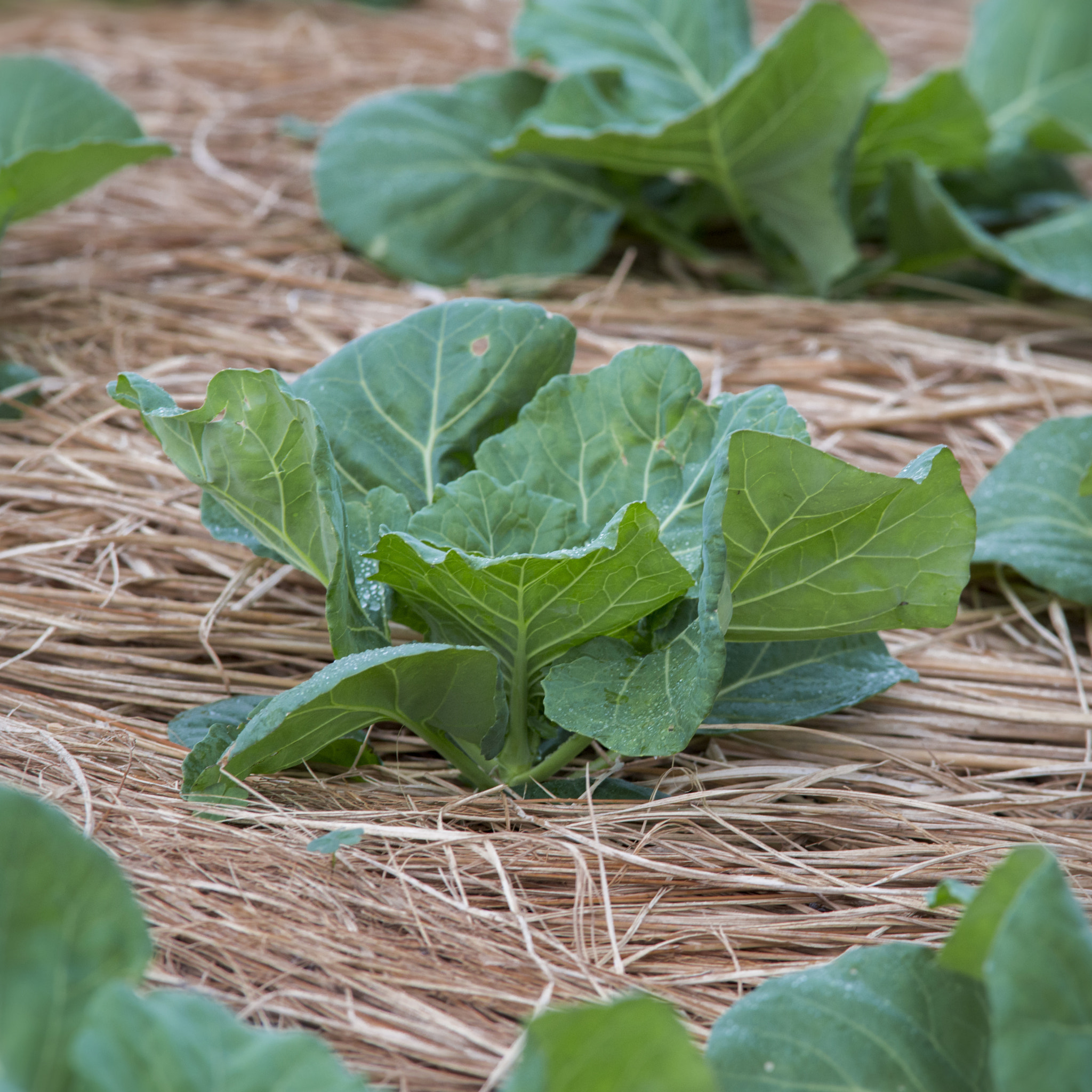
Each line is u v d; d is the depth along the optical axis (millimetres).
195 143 4105
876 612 3068
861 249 4109
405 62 4941
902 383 3451
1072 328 3549
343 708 3039
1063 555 3244
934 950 2975
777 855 3072
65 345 3428
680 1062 2865
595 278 3658
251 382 3039
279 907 3012
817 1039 2941
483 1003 2982
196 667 3182
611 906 3043
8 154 3404
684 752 3158
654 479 3129
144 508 3266
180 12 5367
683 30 3875
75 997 2881
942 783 3143
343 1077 2865
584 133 3490
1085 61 4082
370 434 3158
